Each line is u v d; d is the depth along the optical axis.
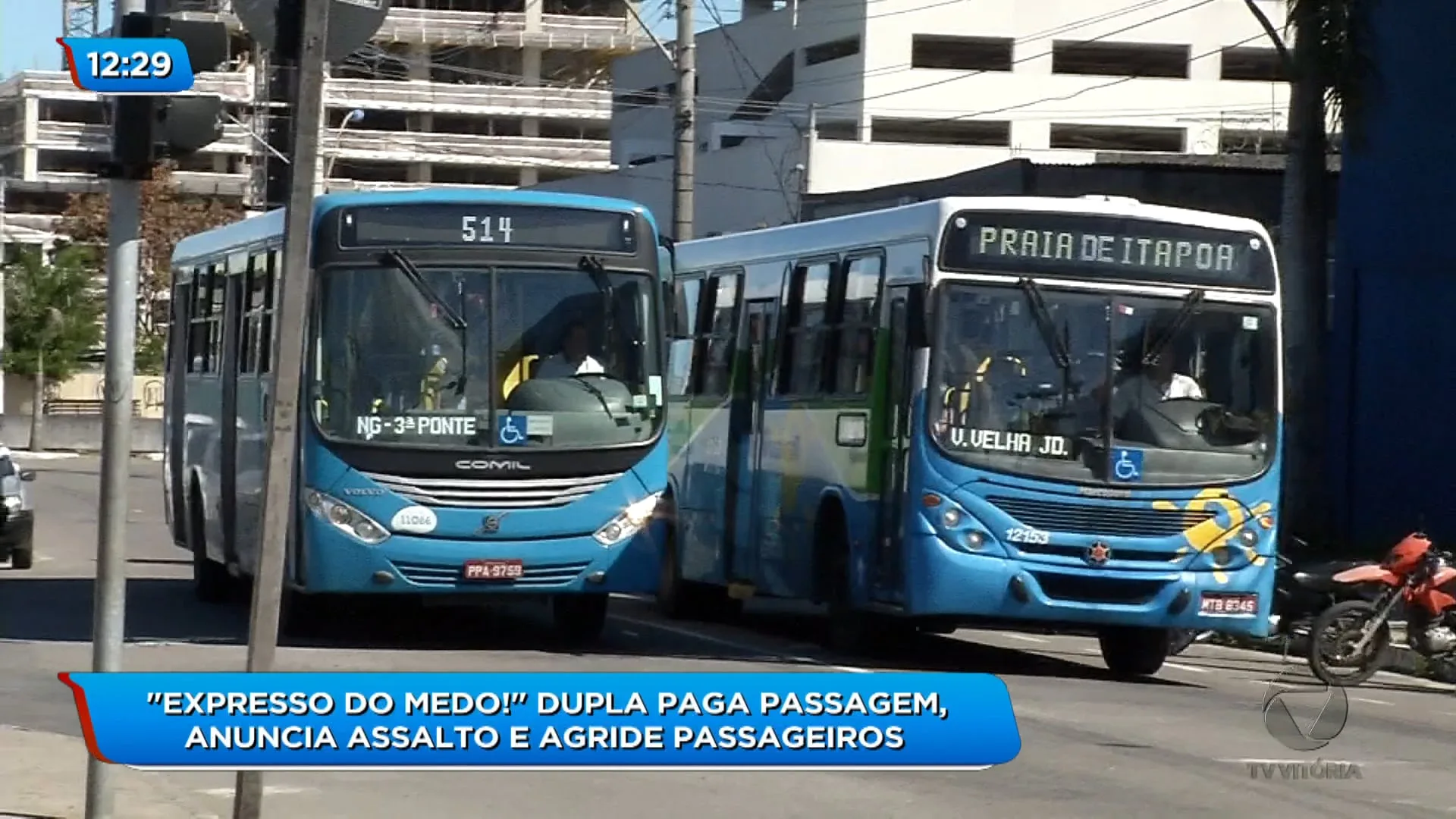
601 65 106.19
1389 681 18.41
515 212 16.44
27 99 98.69
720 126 65.81
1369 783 11.56
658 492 16.56
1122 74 73.31
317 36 7.89
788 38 73.19
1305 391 27.55
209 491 20.36
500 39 103.56
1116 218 16.00
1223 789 11.06
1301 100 27.19
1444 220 29.66
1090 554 15.63
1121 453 15.73
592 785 10.91
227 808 9.93
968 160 63.72
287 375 7.98
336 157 98.62
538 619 19.94
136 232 8.95
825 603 17.56
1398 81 30.30
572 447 16.23
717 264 20.77
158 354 68.62
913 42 71.12
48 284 65.38
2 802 9.66
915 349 15.78
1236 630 15.97
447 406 16.06
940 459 15.60
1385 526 30.50
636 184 62.88
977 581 15.50
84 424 65.12
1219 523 15.88
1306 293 27.42
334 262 16.08
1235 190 38.38
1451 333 29.58
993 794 10.74
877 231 16.95
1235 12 72.88
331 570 15.87
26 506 25.00
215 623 18.81
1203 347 16.08
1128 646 17.59
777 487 18.56
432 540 15.93
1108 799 10.63
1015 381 15.75
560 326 16.42
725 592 20.98
